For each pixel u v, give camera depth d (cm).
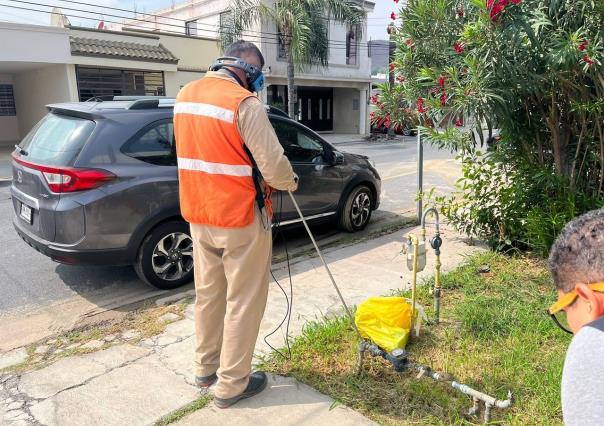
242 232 259
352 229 647
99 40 1691
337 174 605
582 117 432
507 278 432
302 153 570
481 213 517
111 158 425
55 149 431
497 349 322
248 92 254
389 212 777
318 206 590
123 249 431
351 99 2723
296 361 318
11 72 1931
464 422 257
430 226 648
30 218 445
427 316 368
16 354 356
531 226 463
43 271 521
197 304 290
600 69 385
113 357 341
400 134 2597
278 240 622
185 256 475
